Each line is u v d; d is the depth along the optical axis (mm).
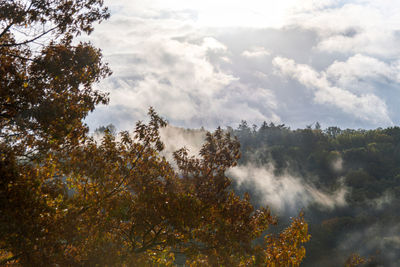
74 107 12586
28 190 9836
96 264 11055
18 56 11844
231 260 12508
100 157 13016
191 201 12258
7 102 11203
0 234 9414
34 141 12062
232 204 13047
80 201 12000
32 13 12367
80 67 12875
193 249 12609
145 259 12984
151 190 12680
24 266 10047
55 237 10250
